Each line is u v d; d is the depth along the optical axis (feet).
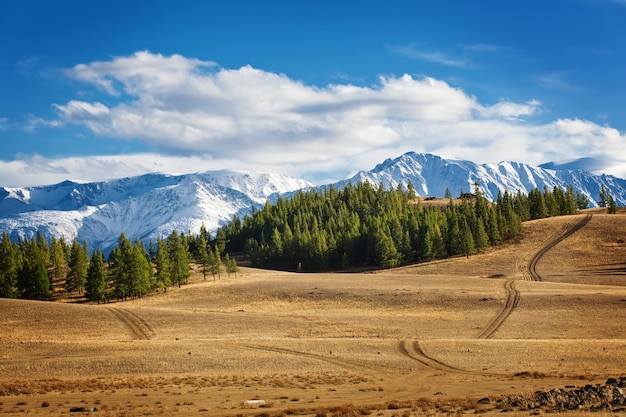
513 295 357.41
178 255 478.18
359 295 383.04
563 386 161.99
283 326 301.02
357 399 149.79
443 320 309.22
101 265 438.81
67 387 169.78
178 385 173.17
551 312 312.29
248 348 229.04
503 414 117.50
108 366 202.59
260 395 156.56
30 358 217.77
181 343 239.50
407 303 355.36
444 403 137.28
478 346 226.99
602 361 201.05
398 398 150.61
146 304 408.87
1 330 298.15
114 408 140.36
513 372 189.16
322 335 280.31
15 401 149.89
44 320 318.65
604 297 330.75
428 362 207.31
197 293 432.66
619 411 115.55
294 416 127.44
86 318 323.98
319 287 419.54
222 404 144.15
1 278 448.24
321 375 188.65
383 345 234.38
